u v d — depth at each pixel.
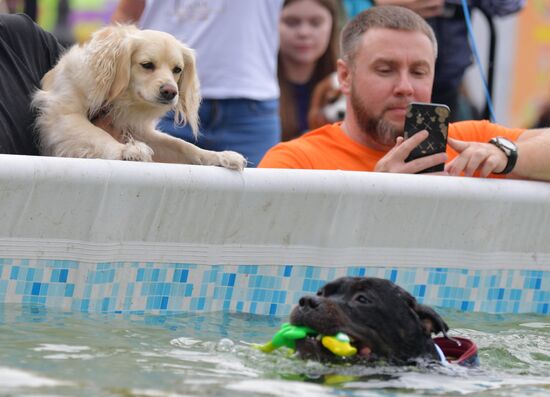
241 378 7.14
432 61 11.74
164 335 8.44
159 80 10.51
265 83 14.23
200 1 13.94
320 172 9.91
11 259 8.91
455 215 10.43
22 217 8.88
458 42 15.72
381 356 8.03
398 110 11.48
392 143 11.66
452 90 15.88
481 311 10.68
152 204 9.22
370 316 8.07
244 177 9.56
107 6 18.19
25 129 10.47
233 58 13.95
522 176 11.12
